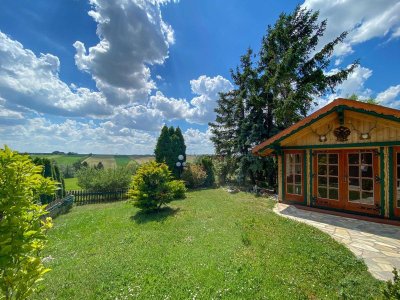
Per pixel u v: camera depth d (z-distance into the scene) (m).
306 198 9.62
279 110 15.12
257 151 10.92
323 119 8.91
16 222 2.27
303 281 4.00
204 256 5.17
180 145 20.64
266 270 4.39
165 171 11.30
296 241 5.74
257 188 15.08
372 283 3.75
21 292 2.41
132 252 5.80
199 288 3.95
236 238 6.20
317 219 7.89
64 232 8.47
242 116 19.38
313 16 16.31
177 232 7.26
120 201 17.17
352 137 8.19
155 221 8.87
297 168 10.05
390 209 7.38
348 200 8.40
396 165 7.36
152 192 10.41
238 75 19.94
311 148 9.39
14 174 2.41
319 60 16.06
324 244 5.52
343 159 8.59
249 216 8.36
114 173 19.28
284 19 16.17
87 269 5.01
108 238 7.30
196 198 13.90
